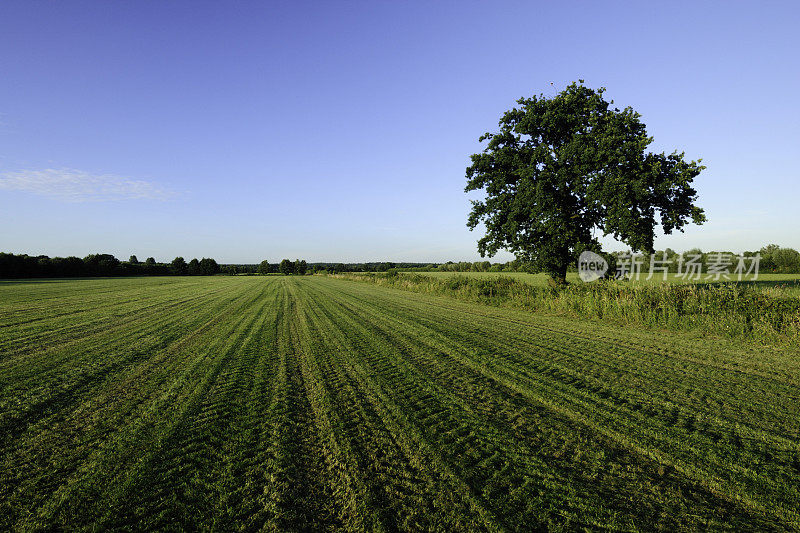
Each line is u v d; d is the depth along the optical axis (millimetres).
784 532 3150
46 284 50969
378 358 9445
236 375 8094
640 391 6668
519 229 21609
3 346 11133
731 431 5031
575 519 3348
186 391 7039
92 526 3328
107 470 4258
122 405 6328
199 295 32000
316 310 20391
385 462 4352
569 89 21422
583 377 7547
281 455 4547
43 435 5191
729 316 11398
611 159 18141
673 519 3342
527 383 7207
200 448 4770
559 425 5324
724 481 3885
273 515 3441
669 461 4312
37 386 7367
